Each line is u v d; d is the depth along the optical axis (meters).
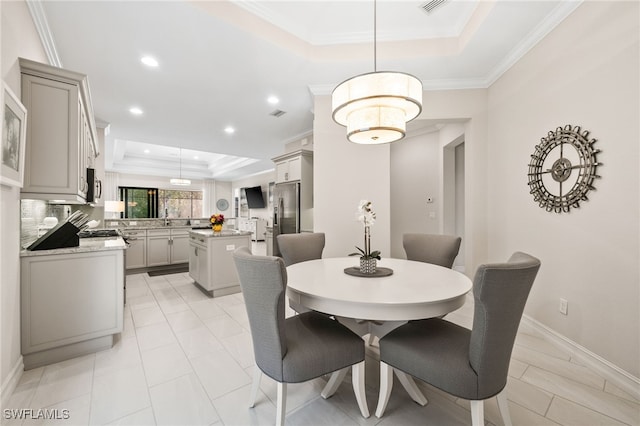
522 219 2.69
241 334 2.59
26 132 1.91
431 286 1.60
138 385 1.82
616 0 1.81
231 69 2.99
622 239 1.79
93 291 2.22
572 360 2.10
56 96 2.05
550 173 2.35
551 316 2.36
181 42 2.52
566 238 2.21
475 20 2.46
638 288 1.70
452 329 1.58
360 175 3.56
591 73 1.98
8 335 1.72
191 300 3.58
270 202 9.71
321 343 1.47
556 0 2.10
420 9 2.48
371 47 2.87
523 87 2.67
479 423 1.24
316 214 3.54
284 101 3.84
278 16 2.54
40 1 1.99
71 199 2.12
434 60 2.87
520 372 1.95
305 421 1.50
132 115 4.30
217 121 4.61
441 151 4.61
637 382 1.69
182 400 1.68
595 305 1.97
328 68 3.00
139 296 3.74
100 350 2.26
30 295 1.97
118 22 2.24
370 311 1.39
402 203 5.19
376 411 1.53
